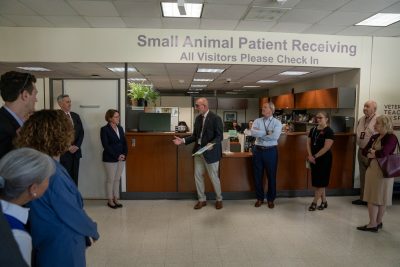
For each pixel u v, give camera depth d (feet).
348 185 16.53
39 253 3.94
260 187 14.47
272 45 15.81
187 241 10.44
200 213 13.41
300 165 16.06
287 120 29.94
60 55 15.05
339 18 13.51
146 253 9.54
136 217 12.82
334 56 16.28
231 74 25.02
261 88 40.91
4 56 14.88
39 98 15.42
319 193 13.89
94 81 15.08
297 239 10.67
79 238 4.19
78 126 13.52
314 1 11.51
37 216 3.88
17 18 13.60
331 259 9.22
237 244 10.23
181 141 13.92
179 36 15.35
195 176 14.12
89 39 15.07
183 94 52.70
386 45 16.55
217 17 13.48
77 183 13.93
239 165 15.61
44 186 3.41
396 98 16.78
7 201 3.18
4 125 4.65
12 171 3.11
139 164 15.38
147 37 15.25
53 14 13.11
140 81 31.83
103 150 14.49
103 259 9.14
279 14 13.02
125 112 15.30
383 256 9.43
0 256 2.16
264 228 11.67
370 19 13.75
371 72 16.61
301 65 16.15
